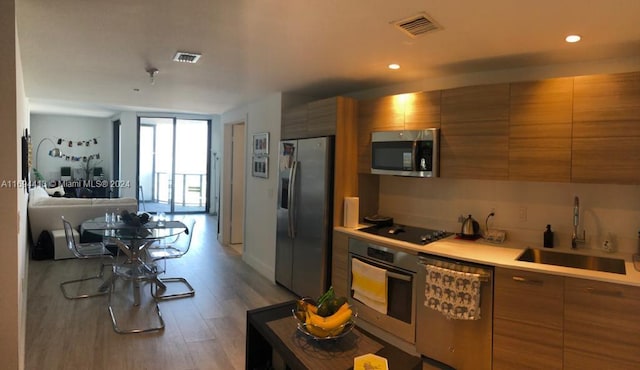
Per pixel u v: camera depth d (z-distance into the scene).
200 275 4.82
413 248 2.89
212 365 2.73
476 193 3.29
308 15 2.15
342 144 3.65
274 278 4.56
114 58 3.13
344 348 1.72
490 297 2.52
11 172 1.88
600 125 2.39
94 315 3.51
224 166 6.59
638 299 2.08
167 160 9.55
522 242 3.02
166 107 6.15
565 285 2.27
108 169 10.20
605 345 2.17
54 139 9.80
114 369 2.63
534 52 2.64
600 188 2.70
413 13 2.08
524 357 2.42
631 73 2.29
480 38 2.42
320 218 3.73
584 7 1.92
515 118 2.70
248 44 2.69
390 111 3.43
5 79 1.84
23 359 2.59
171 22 2.30
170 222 4.63
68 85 4.30
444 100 3.04
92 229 4.04
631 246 2.60
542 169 2.60
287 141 4.27
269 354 2.02
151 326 3.31
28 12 2.17
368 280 3.20
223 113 6.62
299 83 3.97
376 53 2.82
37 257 5.19
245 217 5.53
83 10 2.14
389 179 3.94
